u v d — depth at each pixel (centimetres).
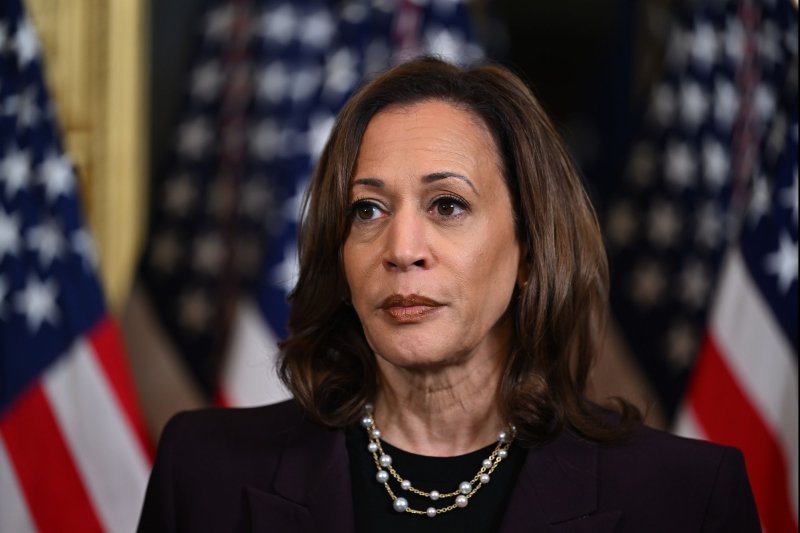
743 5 1002
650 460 534
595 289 558
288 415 578
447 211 498
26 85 953
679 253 1168
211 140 1227
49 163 948
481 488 527
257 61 1205
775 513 842
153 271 1223
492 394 537
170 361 1207
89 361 932
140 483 932
